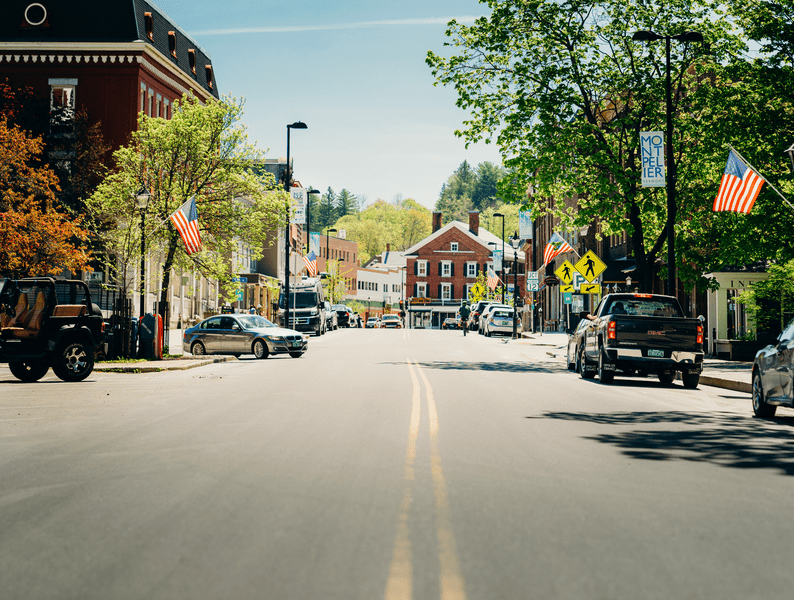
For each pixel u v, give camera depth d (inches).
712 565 208.1
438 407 561.0
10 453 370.3
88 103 1676.9
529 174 1157.1
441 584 190.7
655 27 1147.9
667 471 337.4
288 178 1847.9
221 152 1268.5
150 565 204.7
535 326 2465.6
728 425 498.3
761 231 992.9
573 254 2440.9
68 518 251.4
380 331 2630.4
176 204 1232.8
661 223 1201.4
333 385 736.3
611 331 790.5
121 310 1043.9
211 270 1261.1
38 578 195.3
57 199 1380.4
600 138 1136.2
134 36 1679.4
